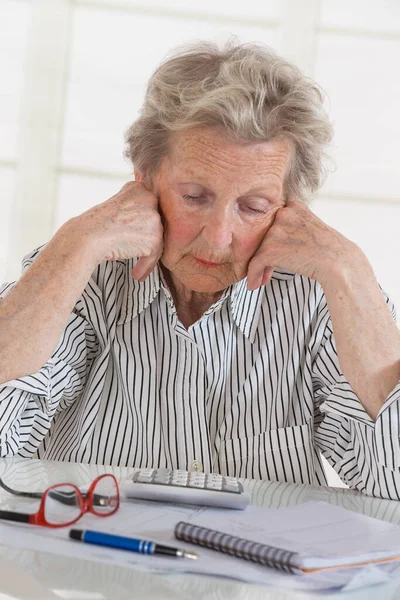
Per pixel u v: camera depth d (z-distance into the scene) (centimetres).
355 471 120
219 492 89
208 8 417
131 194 119
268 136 108
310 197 125
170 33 418
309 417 127
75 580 65
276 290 129
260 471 124
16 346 110
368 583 68
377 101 424
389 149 426
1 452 116
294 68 115
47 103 417
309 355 128
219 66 111
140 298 124
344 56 422
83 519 81
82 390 130
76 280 114
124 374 124
